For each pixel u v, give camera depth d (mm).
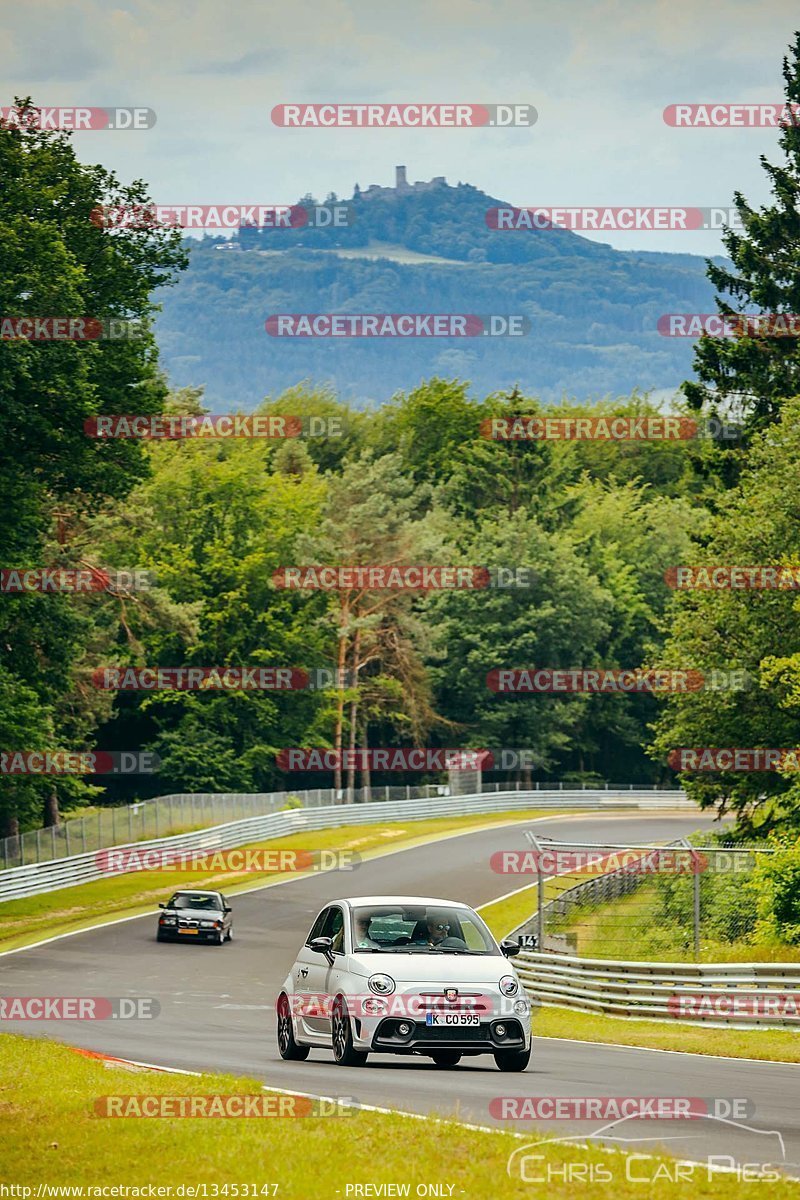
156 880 76312
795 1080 21578
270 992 44812
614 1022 35312
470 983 21297
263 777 126250
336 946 22578
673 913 53219
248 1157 14422
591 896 53344
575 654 135000
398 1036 21000
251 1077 20250
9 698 71875
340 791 106500
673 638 62406
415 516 150625
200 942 57969
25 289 53875
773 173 77250
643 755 149875
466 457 158750
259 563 123188
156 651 119688
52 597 71875
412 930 22469
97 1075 20422
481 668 132750
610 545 146125
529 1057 22812
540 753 135250
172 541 125312
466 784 117562
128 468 61625
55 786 89875
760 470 63344
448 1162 13953
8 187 56406
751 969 32875
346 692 125062
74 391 54625
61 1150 15445
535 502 146875
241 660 122875
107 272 60250
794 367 76062
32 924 62625
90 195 60875
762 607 59250
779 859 43469
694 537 71375
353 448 171250
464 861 81938
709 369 77250
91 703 95500
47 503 77750
